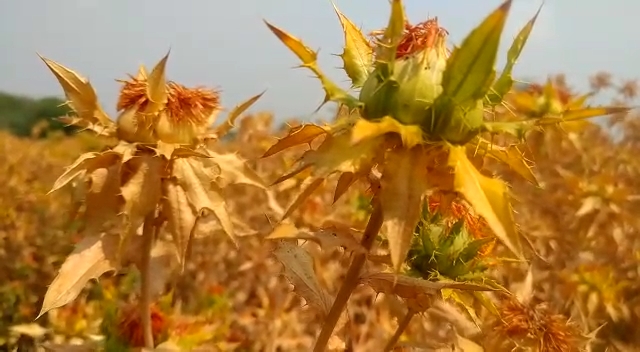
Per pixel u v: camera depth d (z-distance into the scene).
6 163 1.23
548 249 0.72
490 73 0.34
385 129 0.34
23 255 0.85
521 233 0.40
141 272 0.42
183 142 0.42
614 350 0.62
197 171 0.42
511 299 0.46
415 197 0.34
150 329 0.43
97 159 0.41
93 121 0.42
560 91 0.79
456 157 0.34
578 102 0.67
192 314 0.54
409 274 0.40
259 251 0.70
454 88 0.35
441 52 0.36
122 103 0.42
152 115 0.41
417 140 0.34
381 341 0.52
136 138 0.41
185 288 0.65
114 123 0.42
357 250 0.36
